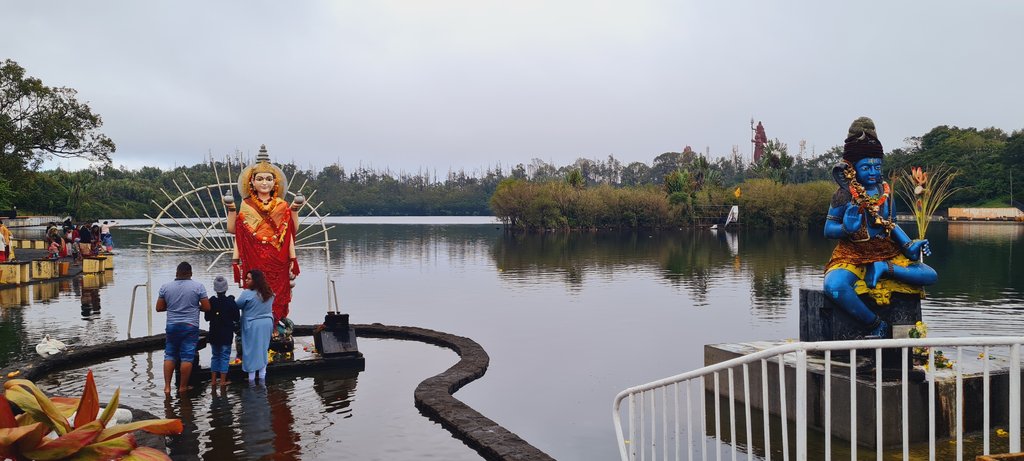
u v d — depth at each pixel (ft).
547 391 28.14
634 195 211.00
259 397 26.55
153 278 71.87
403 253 111.65
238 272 33.14
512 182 208.64
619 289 62.75
